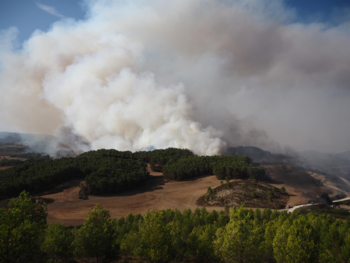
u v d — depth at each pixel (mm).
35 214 53469
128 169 152750
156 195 132250
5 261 33500
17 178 125750
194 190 139125
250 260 40469
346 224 65500
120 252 50906
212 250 51125
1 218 35906
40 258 39688
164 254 44562
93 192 128125
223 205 114188
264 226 62656
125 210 111250
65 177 143125
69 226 91250
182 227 68188
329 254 40812
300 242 39812
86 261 51312
